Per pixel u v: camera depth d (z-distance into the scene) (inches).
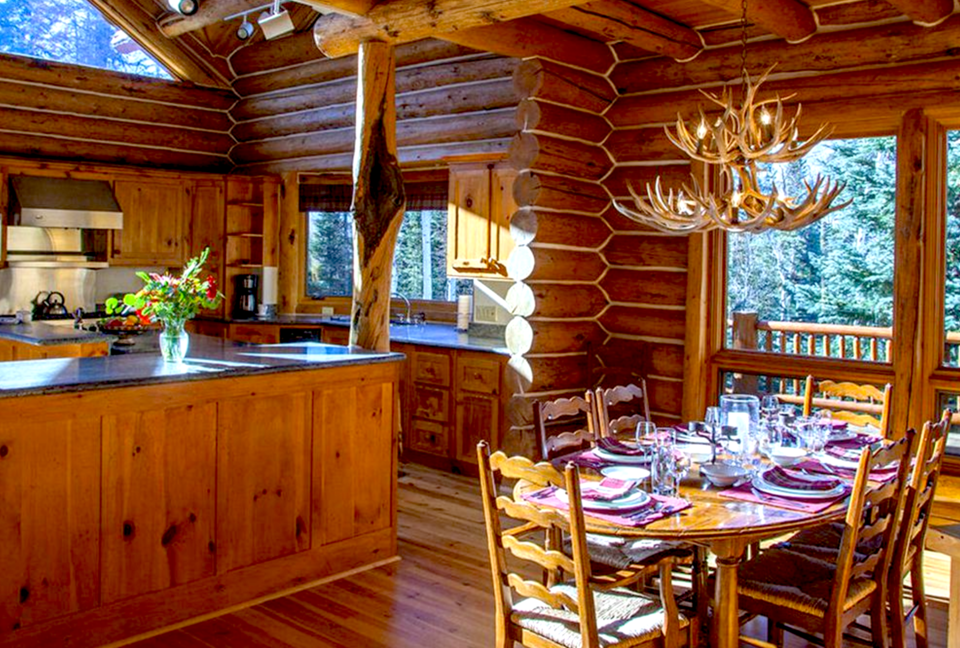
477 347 235.1
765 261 213.2
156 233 303.6
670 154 219.0
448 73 245.6
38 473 128.4
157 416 140.5
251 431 152.3
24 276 287.9
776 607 113.7
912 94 184.2
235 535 151.2
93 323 278.5
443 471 248.2
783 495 116.1
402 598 155.0
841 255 202.4
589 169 226.2
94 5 294.4
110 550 136.3
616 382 229.9
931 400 188.1
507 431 225.6
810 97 197.3
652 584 150.7
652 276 225.3
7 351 244.7
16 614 127.2
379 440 172.6
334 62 285.1
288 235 314.3
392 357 171.8
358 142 190.7
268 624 144.3
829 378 201.3
